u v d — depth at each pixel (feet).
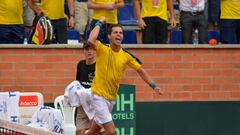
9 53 107.76
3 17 109.91
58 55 108.78
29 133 86.99
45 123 98.89
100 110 90.27
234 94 113.60
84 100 92.12
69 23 114.52
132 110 107.24
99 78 90.48
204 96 112.78
